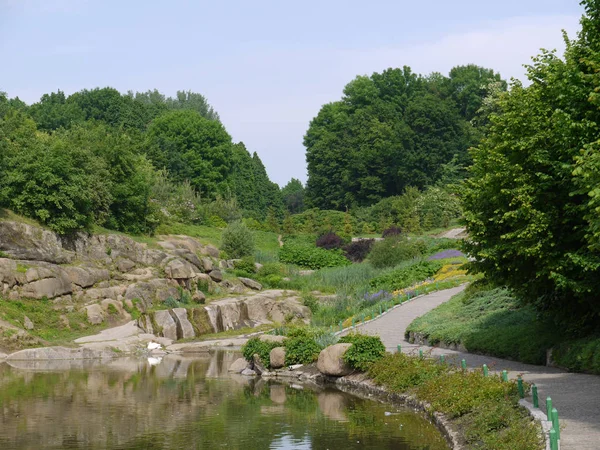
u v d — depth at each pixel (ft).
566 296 72.43
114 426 56.49
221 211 234.17
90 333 122.93
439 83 358.02
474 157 77.61
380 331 114.52
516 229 67.67
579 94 62.95
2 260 120.47
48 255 129.59
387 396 69.97
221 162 302.04
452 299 124.77
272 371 90.27
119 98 346.33
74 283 129.80
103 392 74.54
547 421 38.78
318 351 90.99
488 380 54.44
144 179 167.53
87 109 338.54
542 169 66.39
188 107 458.91
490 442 40.88
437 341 96.73
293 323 145.69
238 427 55.88
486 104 282.97
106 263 141.69
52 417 60.29
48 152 139.23
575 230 64.28
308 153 350.43
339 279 177.06
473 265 74.02
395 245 194.49
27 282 122.21
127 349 115.34
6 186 134.21
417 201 267.39
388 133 322.55
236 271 169.89
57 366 99.14
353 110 366.63
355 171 328.49
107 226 154.81
